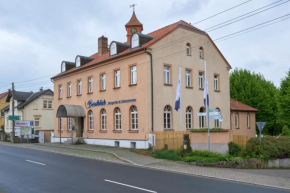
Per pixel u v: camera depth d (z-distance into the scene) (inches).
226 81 1234.0
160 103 956.6
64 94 1375.5
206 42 1155.3
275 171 580.4
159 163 633.6
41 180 428.1
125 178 453.1
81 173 495.5
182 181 438.0
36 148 1045.8
